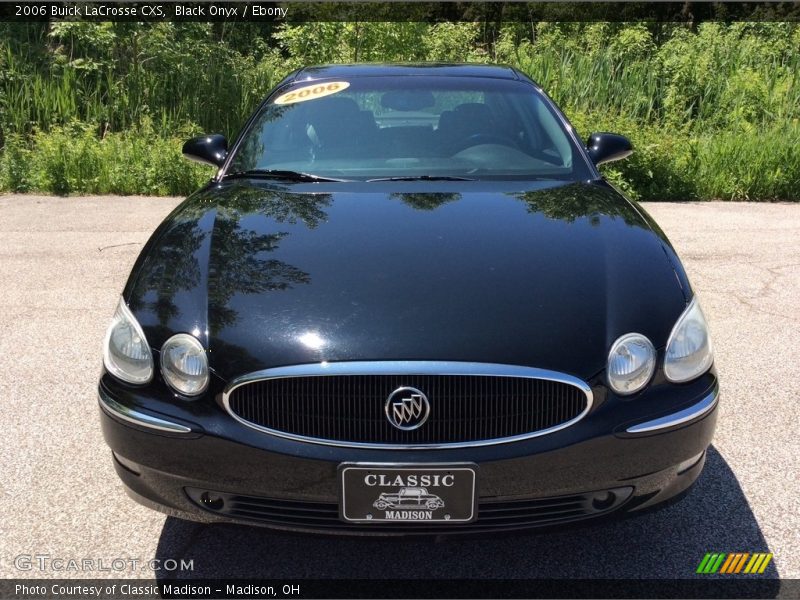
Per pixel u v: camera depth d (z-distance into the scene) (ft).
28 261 18.45
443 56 38.34
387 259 7.70
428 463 6.40
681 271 7.98
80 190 27.07
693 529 8.14
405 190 9.70
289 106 11.78
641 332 6.93
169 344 6.88
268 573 7.48
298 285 7.29
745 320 14.79
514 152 10.84
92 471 9.28
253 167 10.75
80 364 12.48
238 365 6.64
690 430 6.91
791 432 10.28
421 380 6.48
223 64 34.14
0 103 30.96
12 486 8.93
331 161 10.68
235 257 7.85
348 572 7.50
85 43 32.83
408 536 6.63
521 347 6.64
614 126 28.60
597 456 6.60
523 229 8.46
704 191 27.78
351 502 6.53
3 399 11.19
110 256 18.92
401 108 11.50
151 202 25.70
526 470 6.51
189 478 6.75
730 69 36.11
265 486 6.63
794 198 27.76
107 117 31.68
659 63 35.63
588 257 7.86
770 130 31.55
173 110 32.09
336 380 6.50
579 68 33.99
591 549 7.82
